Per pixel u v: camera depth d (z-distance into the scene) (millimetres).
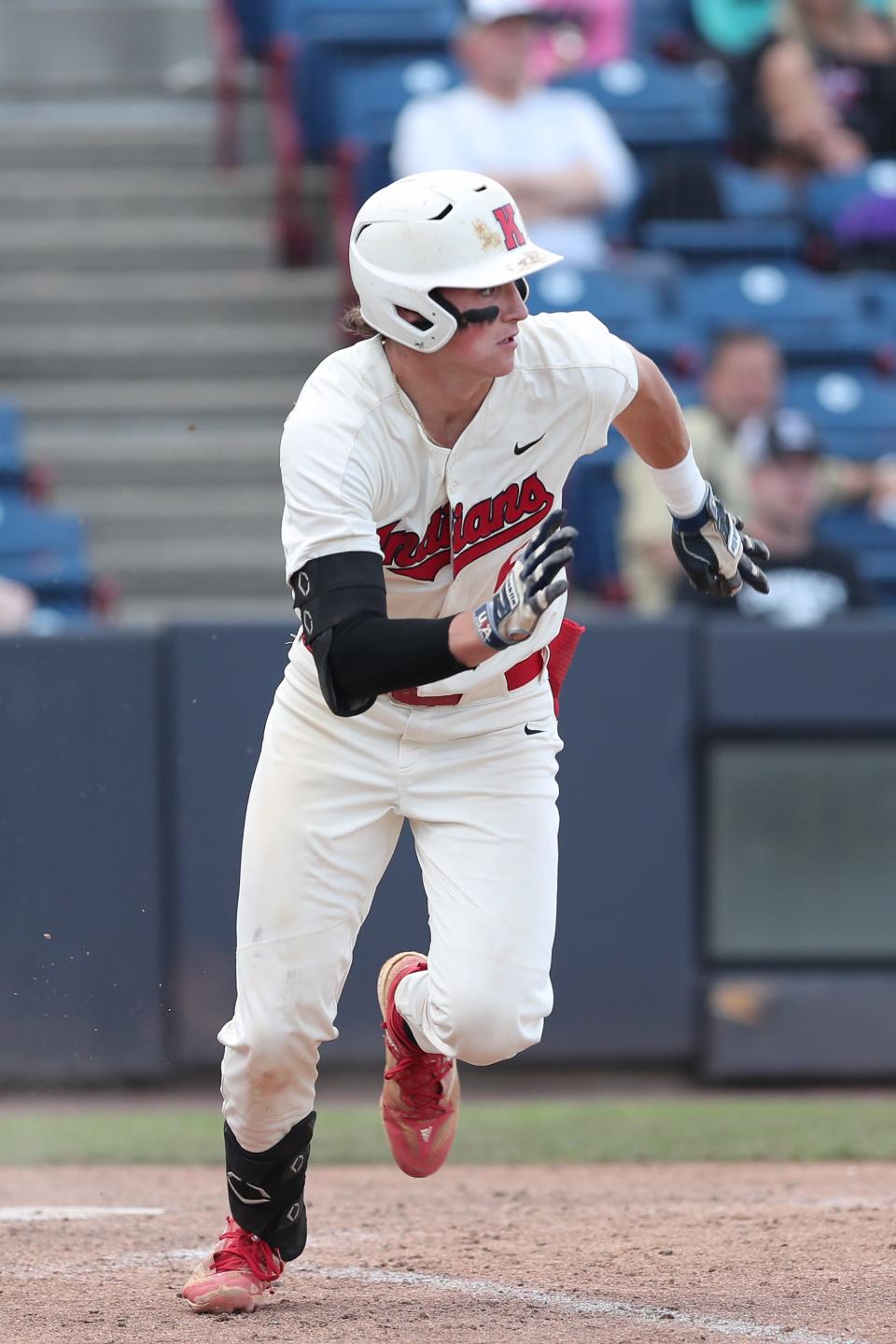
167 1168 18422
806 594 25438
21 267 37031
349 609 10008
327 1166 18562
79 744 22734
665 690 23578
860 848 23891
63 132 39688
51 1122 21344
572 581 28969
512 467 10758
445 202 10086
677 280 32344
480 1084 24047
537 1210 15492
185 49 45125
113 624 24766
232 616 30016
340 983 11242
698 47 40844
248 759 22906
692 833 23703
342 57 38219
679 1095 23844
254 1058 11031
